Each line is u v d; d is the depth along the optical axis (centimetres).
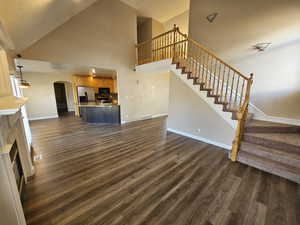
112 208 153
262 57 307
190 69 401
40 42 341
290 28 267
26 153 198
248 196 173
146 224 135
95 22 437
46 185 188
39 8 186
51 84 655
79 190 180
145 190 181
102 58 467
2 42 131
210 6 363
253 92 335
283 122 303
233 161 258
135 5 521
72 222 136
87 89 706
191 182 198
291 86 284
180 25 596
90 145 328
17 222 112
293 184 196
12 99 126
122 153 288
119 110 549
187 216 145
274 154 233
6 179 103
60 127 492
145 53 631
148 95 647
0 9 127
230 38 340
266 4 282
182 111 404
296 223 139
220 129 323
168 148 315
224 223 138
